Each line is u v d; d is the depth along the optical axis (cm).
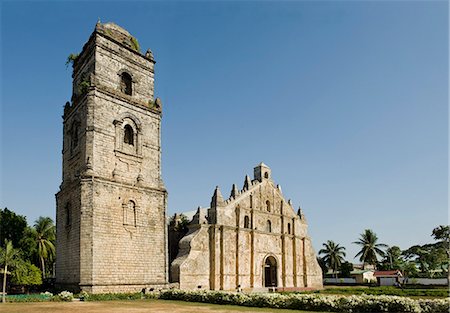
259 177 7019
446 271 9250
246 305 3600
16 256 4906
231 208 6238
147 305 3428
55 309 2964
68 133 4800
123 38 4900
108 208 4159
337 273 10756
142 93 4894
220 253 5906
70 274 4031
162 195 4744
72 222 4150
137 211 4431
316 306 3181
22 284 4803
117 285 4062
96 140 4238
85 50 4800
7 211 6612
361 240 10631
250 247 6378
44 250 7138
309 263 7494
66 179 4641
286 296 3400
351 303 3047
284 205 7294
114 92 4519
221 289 5750
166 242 4662
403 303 2862
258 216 6656
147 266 4394
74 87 5034
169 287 4750
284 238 7044
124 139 4609
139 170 4591
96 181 4112
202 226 5841
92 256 3916
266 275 6875
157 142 4881
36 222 7438
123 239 4225
